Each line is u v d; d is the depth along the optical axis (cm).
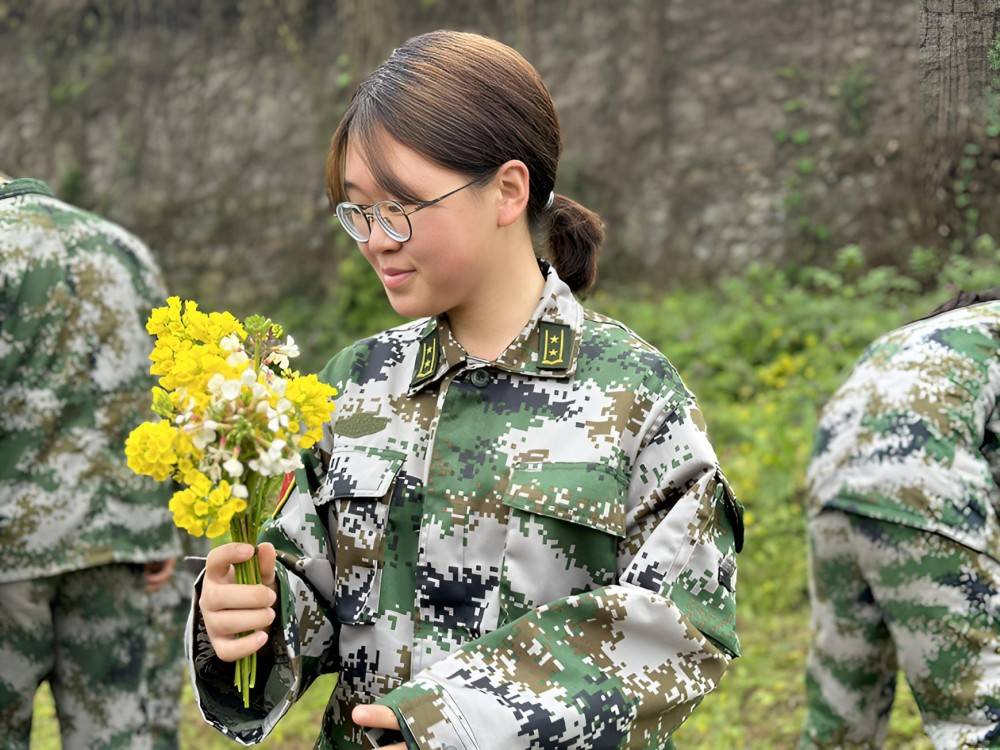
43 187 279
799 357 750
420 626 161
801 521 543
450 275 158
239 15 1059
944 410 230
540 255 180
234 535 155
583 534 158
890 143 886
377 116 156
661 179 972
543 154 164
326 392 151
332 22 1034
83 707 276
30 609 266
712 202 953
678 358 800
